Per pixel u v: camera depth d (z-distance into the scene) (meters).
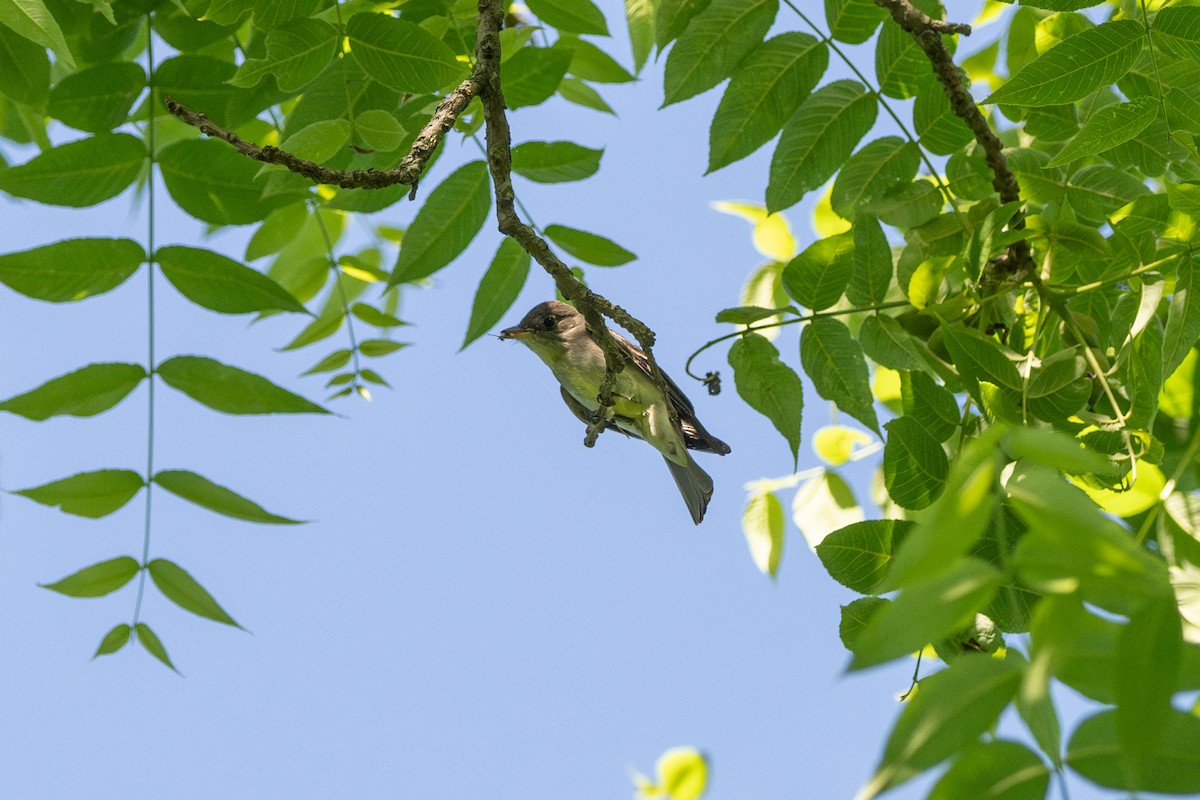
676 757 8.25
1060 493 3.31
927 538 3.14
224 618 8.48
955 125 8.07
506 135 7.76
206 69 8.83
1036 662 3.28
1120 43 6.54
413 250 8.45
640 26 9.52
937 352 7.77
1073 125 8.31
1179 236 7.30
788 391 7.59
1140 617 3.27
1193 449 6.39
